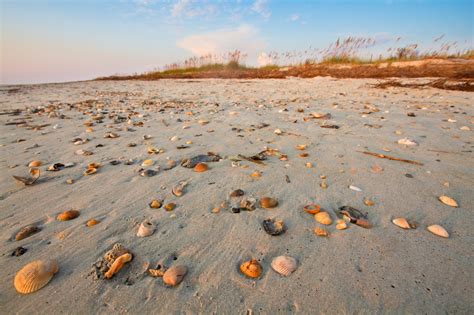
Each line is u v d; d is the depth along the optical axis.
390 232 1.41
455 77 8.30
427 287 1.08
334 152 2.62
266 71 15.46
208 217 1.58
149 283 1.13
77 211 1.64
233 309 1.01
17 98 7.71
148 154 2.65
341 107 5.05
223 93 7.99
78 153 2.71
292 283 1.12
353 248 1.30
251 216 1.58
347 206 1.65
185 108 5.35
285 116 4.34
